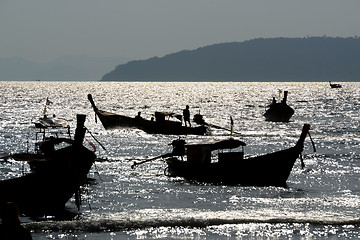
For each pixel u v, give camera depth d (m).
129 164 131.38
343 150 159.38
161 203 85.88
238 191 96.31
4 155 85.19
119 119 174.38
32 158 83.56
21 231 36.34
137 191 96.38
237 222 71.56
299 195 91.81
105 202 86.38
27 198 76.31
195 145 108.62
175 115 185.50
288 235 65.94
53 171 77.12
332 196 90.56
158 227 69.62
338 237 65.00
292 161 99.12
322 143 178.25
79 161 78.50
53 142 98.75
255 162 101.38
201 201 87.19
